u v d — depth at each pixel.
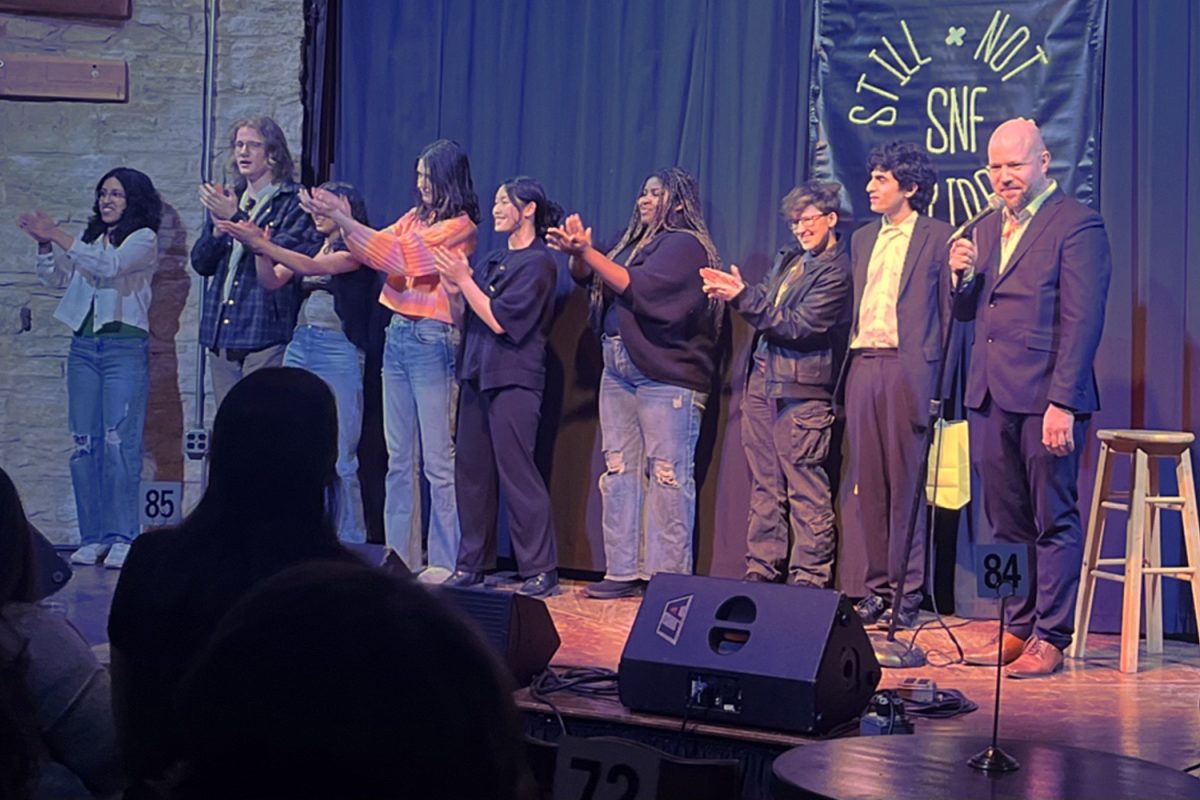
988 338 4.22
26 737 1.49
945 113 4.91
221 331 5.40
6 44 5.78
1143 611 4.67
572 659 4.02
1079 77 4.74
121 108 5.78
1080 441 4.12
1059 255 4.13
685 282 4.88
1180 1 4.63
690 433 4.98
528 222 5.16
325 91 5.80
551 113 5.46
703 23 5.23
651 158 5.30
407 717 0.71
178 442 5.76
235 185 5.62
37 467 5.80
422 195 5.21
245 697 0.71
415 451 5.33
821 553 4.81
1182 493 4.31
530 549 5.12
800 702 2.95
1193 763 3.12
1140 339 4.71
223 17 5.75
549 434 5.46
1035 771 2.22
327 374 5.35
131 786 1.68
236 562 1.83
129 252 5.41
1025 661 4.05
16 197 5.80
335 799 0.70
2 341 5.80
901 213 4.68
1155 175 4.66
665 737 3.08
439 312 5.21
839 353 4.89
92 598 4.82
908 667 4.09
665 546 4.99
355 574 0.76
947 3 4.91
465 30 5.58
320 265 5.23
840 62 5.05
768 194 5.16
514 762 0.76
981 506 4.86
